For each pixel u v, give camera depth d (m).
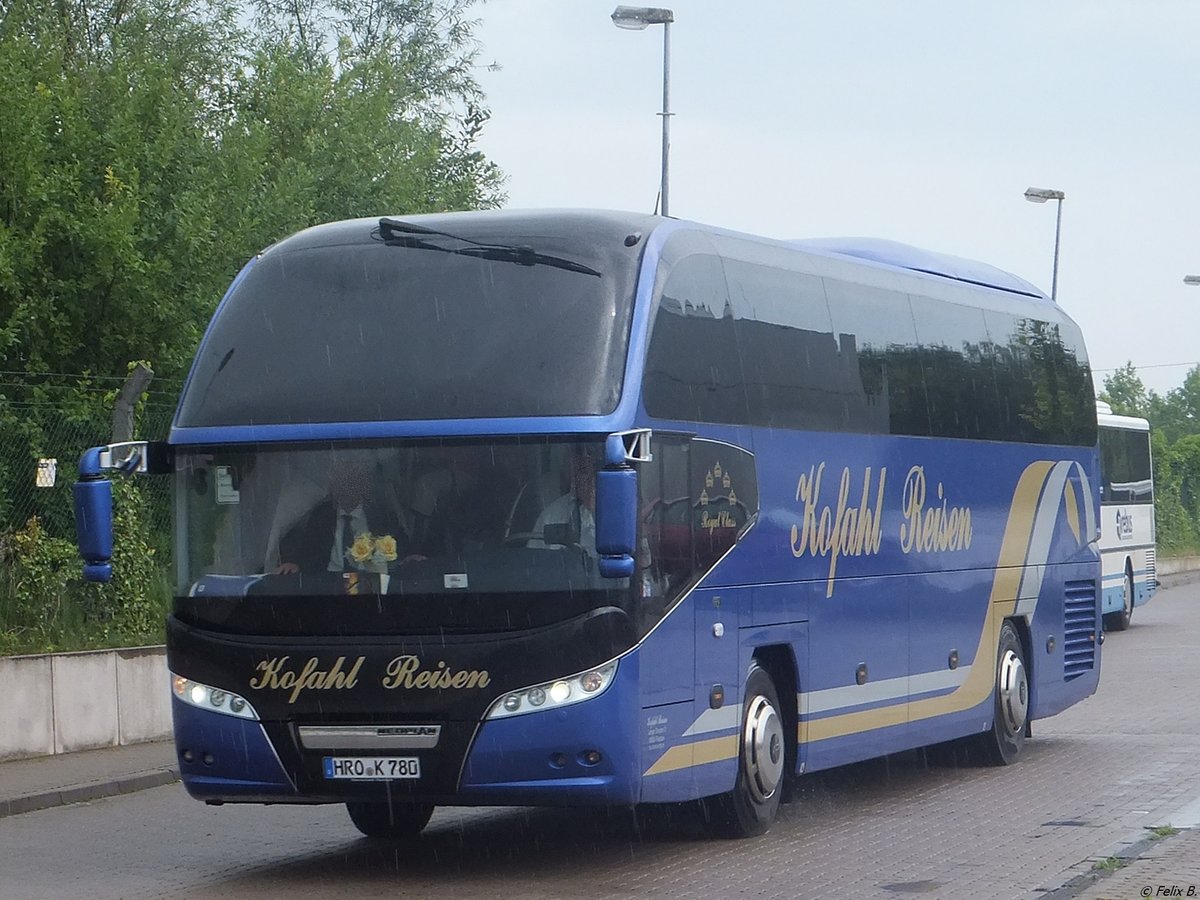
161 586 25.22
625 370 13.26
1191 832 14.43
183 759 13.47
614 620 12.85
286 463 13.38
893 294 18.25
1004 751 20.19
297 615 13.16
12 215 25.83
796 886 12.62
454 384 13.24
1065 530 22.33
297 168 31.88
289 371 13.66
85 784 18.91
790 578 15.62
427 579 12.98
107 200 26.94
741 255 15.41
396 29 54.25
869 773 19.92
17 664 20.94
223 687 13.26
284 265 14.27
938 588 18.75
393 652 12.89
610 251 13.80
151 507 25.39
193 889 13.12
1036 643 21.28
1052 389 22.19
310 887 13.07
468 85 53.03
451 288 13.71
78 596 24.16
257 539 13.36
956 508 19.27
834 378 16.75
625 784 12.93
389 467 13.20
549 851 14.60
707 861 13.88
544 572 12.87
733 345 14.94
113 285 26.42
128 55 32.03
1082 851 13.86
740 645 14.70
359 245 14.21
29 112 25.78
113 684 22.28
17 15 33.59
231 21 39.50
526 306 13.53
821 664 16.19
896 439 17.92
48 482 23.19
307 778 13.07
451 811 17.44
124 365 27.16
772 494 15.37
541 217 14.12
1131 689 28.25
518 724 12.75
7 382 24.22
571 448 12.97
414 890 12.82
